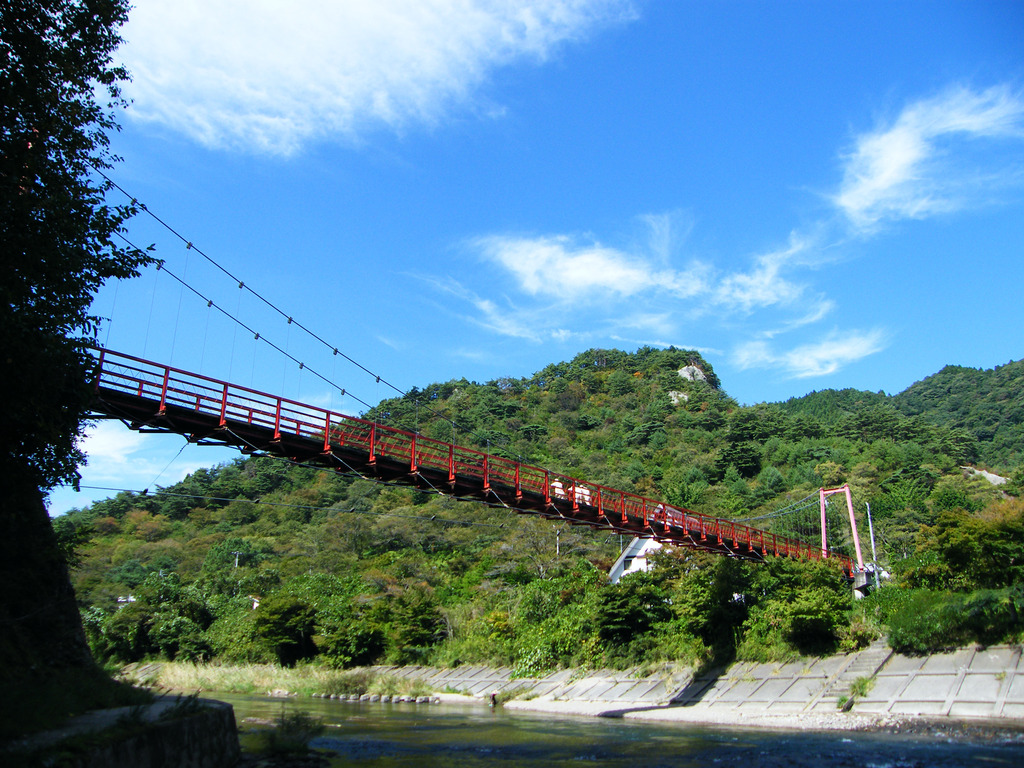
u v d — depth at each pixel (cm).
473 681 4853
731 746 2302
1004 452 13450
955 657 2998
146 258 1656
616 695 3884
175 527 10850
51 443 1588
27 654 1592
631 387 18425
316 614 6050
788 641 3712
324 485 11400
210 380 2111
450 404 16388
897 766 1848
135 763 1209
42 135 1515
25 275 1448
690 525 3775
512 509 2909
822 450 11575
